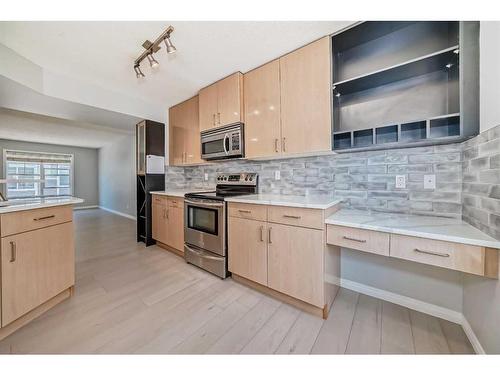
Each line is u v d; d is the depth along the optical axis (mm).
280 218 1764
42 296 1623
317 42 1776
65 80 2389
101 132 5141
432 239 1186
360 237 1426
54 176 6852
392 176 1751
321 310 1607
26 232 1526
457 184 1502
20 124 4348
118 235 3955
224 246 2195
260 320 1574
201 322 1553
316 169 2162
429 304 1616
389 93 1719
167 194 2973
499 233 1020
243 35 1720
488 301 1146
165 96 3018
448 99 1491
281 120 2002
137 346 1324
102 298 1865
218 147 2482
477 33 1234
